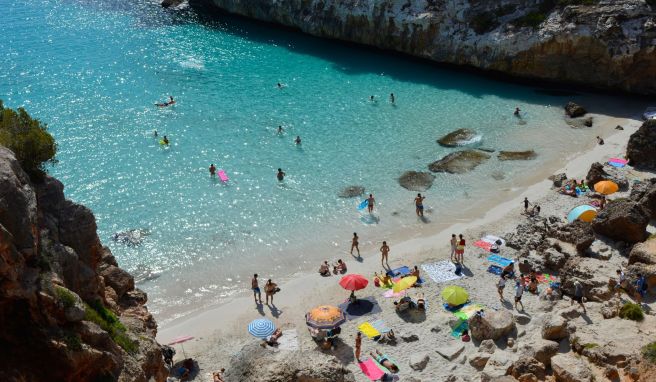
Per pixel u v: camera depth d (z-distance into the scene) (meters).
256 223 46.53
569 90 72.25
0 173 17.86
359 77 76.94
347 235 45.31
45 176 23.44
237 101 68.75
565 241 40.88
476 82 75.25
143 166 54.03
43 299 17.11
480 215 47.16
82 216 23.56
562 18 70.69
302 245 44.12
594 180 49.06
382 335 33.44
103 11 103.94
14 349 16.98
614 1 68.50
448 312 35.34
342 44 89.75
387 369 30.83
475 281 38.31
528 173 53.25
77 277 21.41
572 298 34.00
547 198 48.31
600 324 30.39
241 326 35.62
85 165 53.69
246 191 50.66
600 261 36.69
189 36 92.50
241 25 98.94
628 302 31.33
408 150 57.84
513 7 75.75
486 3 77.56
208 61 82.00
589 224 39.66
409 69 80.00
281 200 49.53
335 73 78.19
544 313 33.62
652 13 66.81
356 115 65.50
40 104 65.75
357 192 50.75
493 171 53.84
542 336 30.02
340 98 70.12
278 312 36.81
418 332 33.69
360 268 41.19
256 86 73.44
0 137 21.92
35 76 73.69
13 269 16.36
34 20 97.12
